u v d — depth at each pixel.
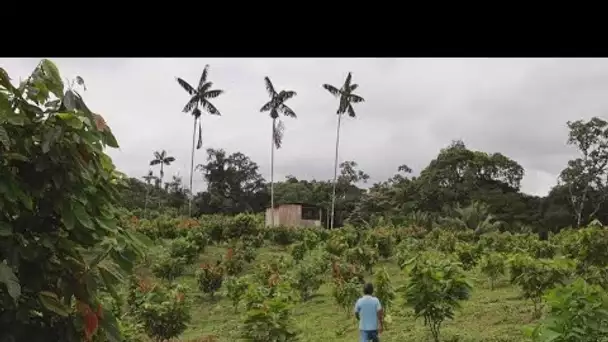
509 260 10.82
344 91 45.75
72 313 2.07
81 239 2.13
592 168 49.28
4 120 1.92
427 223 44.56
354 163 64.94
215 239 31.09
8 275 1.79
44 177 2.02
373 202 55.50
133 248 2.30
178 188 62.53
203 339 10.42
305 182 69.00
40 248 2.00
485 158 55.28
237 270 20.34
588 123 49.25
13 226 2.00
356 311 9.18
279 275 16.02
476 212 43.50
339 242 24.08
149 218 38.75
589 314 3.48
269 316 6.93
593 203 50.22
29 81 2.09
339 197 60.44
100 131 2.19
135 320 9.42
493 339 8.69
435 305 7.80
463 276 7.95
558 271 9.43
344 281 14.58
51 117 2.05
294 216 45.00
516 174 56.75
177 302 9.86
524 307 11.24
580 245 11.00
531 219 50.91
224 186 62.09
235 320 13.73
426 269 7.83
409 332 10.14
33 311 2.00
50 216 2.11
